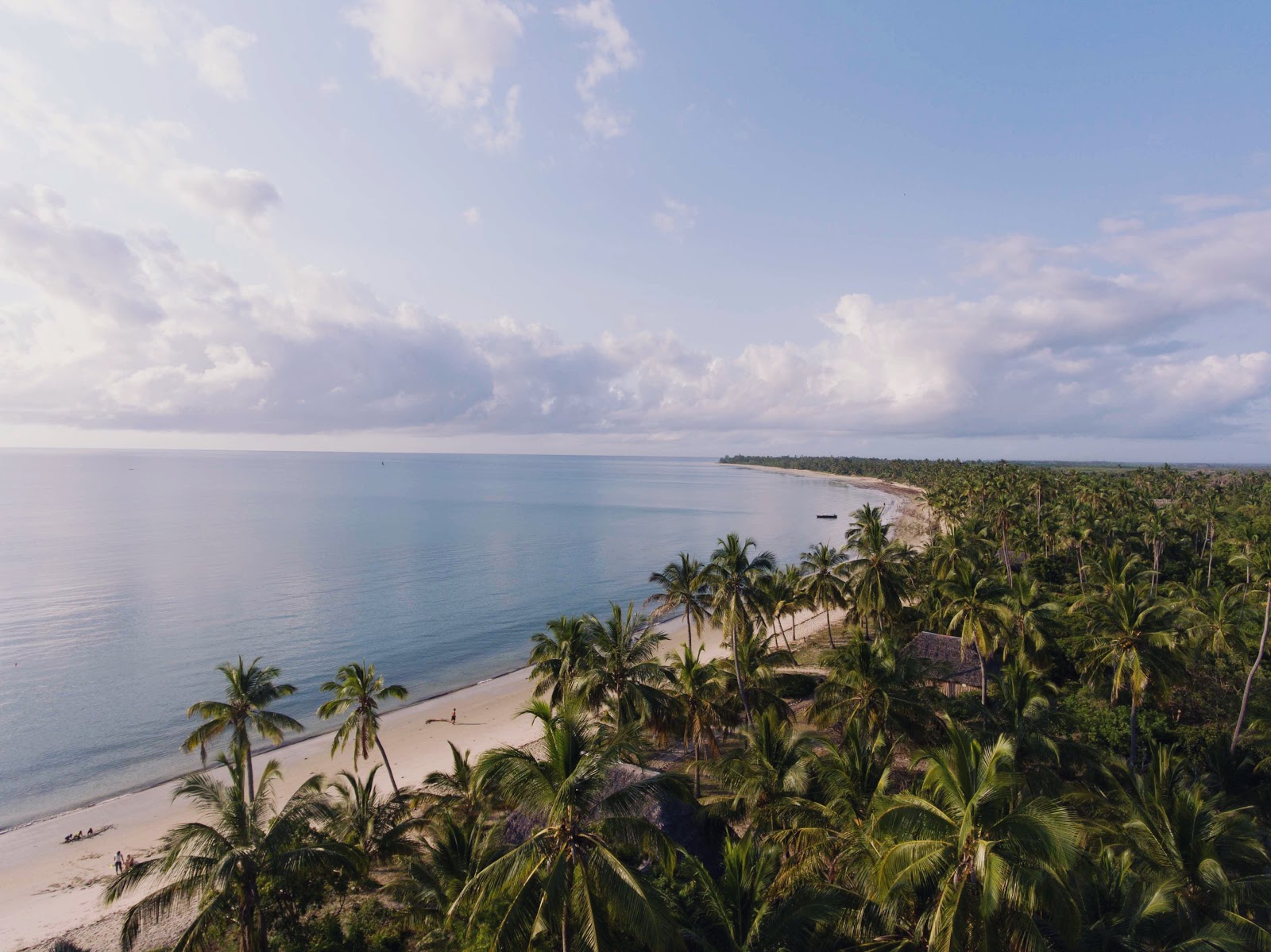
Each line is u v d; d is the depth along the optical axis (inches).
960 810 685.9
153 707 2479.1
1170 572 3442.4
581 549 6235.2
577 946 699.4
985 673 1875.0
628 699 1453.0
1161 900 775.7
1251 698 1790.1
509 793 723.4
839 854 879.1
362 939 1032.8
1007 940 656.4
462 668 3019.2
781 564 5452.8
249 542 6363.2
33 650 3112.7
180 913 1286.9
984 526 4003.4
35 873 1469.0
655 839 739.4
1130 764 1414.9
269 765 1147.9
